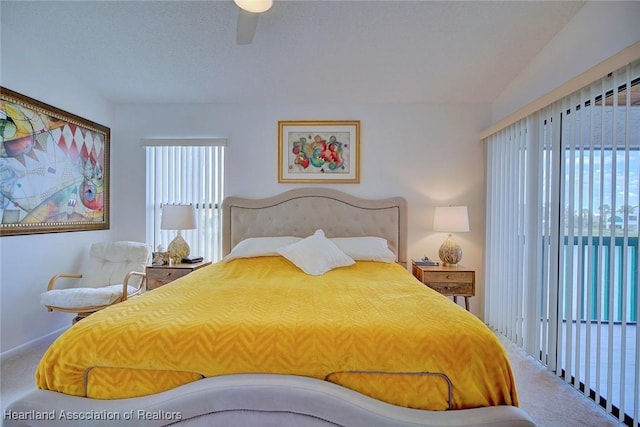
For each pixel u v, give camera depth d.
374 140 3.67
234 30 2.63
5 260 2.63
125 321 1.50
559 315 2.46
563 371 2.43
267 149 3.71
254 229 3.65
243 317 1.53
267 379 1.33
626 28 2.03
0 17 2.48
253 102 3.70
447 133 3.64
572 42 2.46
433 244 3.65
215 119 3.73
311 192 3.65
